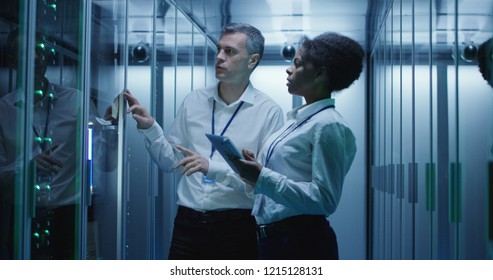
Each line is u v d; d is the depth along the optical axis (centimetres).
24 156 213
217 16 557
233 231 279
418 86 374
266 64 731
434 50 325
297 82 227
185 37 512
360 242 719
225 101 296
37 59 232
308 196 211
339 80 225
